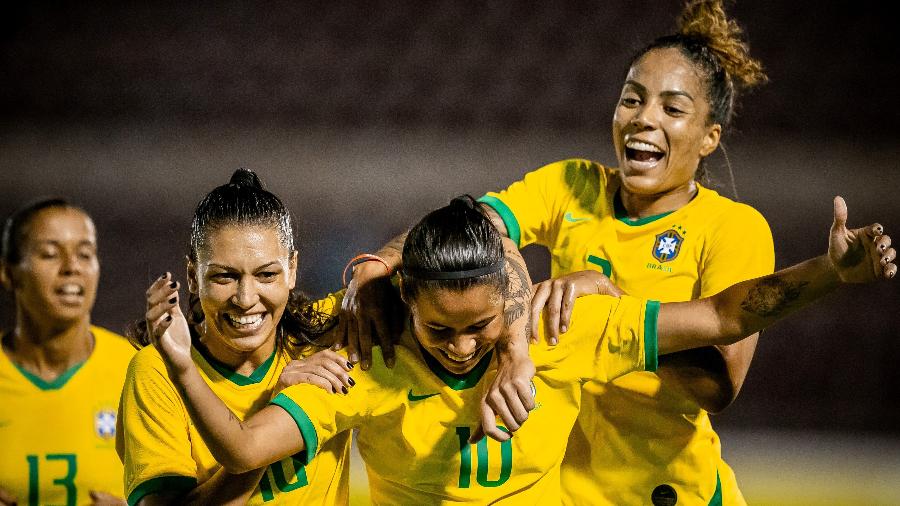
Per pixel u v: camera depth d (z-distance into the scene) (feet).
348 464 39.34
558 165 48.98
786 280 35.06
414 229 34.19
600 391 43.55
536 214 47.85
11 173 166.50
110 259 149.69
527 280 37.27
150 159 171.94
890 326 136.67
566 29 187.73
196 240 35.22
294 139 178.60
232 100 186.91
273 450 33.68
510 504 37.99
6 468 51.21
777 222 157.79
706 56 45.06
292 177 168.35
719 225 43.93
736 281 42.01
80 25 189.67
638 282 44.52
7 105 185.78
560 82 185.88
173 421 36.32
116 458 52.70
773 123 176.04
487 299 33.35
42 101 186.09
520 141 178.60
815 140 172.86
